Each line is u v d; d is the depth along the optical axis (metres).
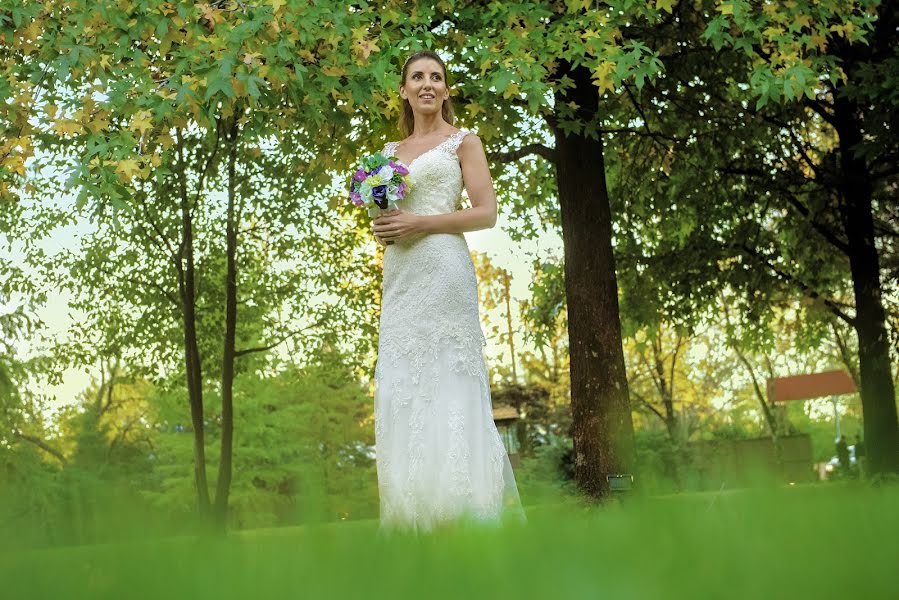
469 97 10.20
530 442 29.67
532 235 14.44
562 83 8.89
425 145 4.39
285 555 0.93
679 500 1.23
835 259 15.02
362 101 8.45
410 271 4.06
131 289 16.20
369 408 28.36
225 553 1.01
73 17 7.69
